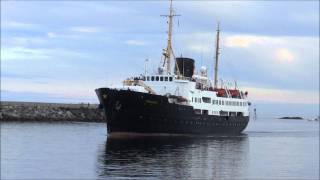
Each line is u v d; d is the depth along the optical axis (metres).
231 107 104.00
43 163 55.31
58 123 136.50
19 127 112.75
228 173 51.97
